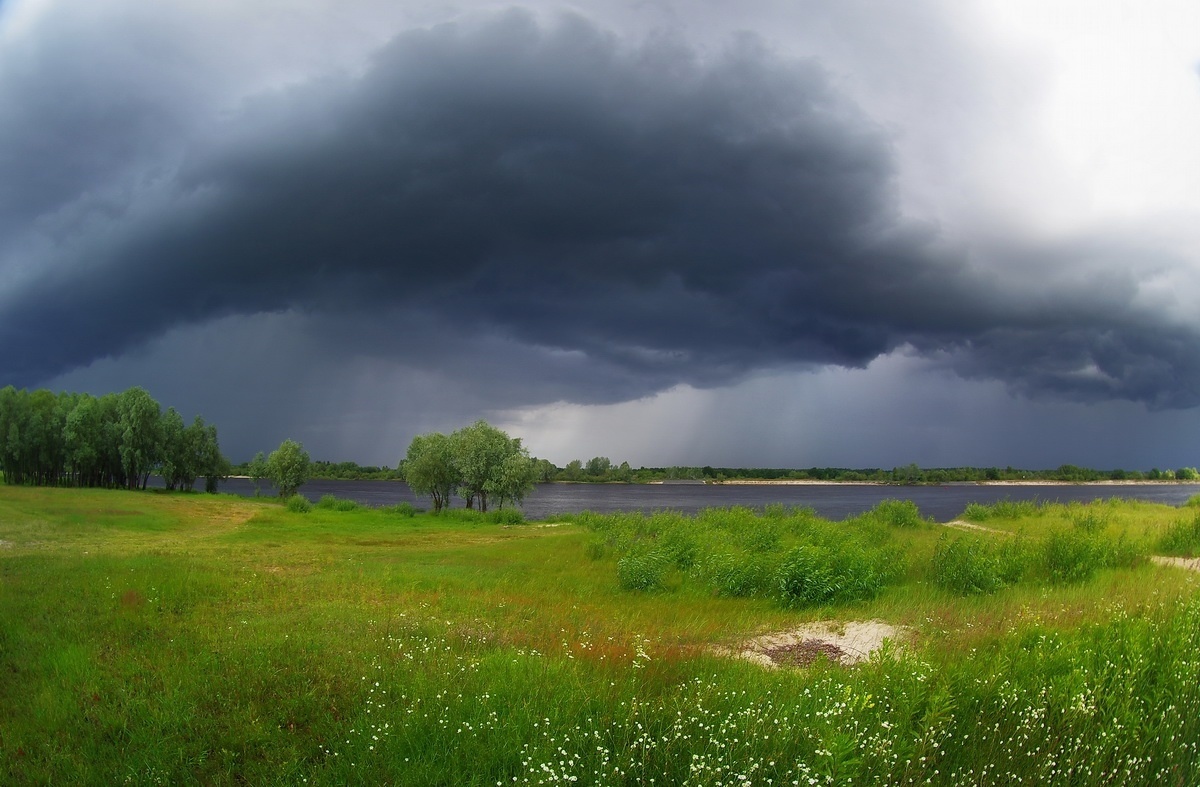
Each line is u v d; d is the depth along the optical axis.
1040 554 18.58
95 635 10.66
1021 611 12.21
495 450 58.41
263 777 6.12
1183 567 17.92
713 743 5.82
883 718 6.45
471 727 6.38
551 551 26.00
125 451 78.94
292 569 20.03
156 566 17.56
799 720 6.20
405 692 7.56
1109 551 18.73
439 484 60.03
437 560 23.62
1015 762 5.84
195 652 9.77
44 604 12.52
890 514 36.59
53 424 77.88
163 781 6.12
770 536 25.48
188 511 47.59
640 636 11.09
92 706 7.76
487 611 13.65
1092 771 5.68
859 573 16.08
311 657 9.22
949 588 16.19
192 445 85.25
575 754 5.68
